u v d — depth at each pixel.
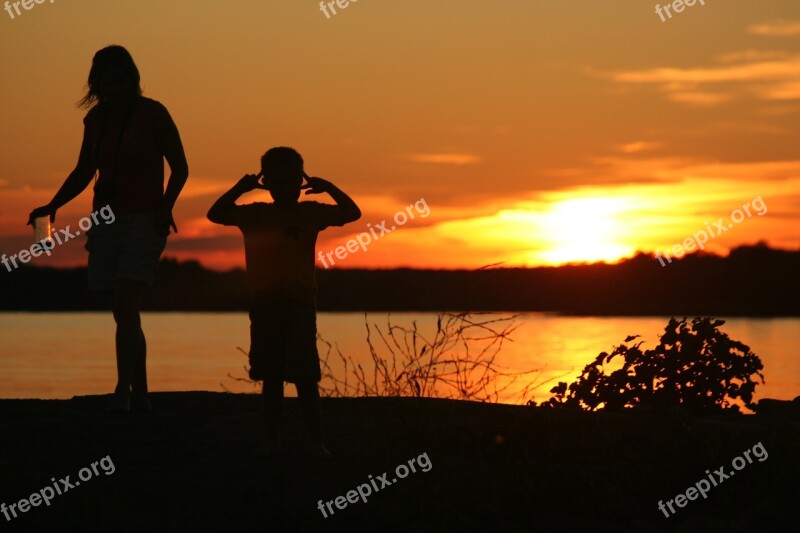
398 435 11.19
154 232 13.33
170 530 8.45
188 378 55.69
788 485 10.75
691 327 15.05
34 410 13.48
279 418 11.05
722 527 9.85
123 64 13.42
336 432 12.09
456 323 13.88
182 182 13.53
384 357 15.65
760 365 14.84
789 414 14.05
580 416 11.88
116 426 12.32
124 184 13.27
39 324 172.62
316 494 9.47
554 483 9.96
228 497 9.33
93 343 106.75
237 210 11.12
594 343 69.19
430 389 13.95
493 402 14.16
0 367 70.06
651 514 10.23
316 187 11.24
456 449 10.92
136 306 13.30
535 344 70.44
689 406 14.63
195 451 11.09
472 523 9.11
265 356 10.91
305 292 10.94
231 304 188.38
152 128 13.38
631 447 11.18
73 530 8.37
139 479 9.78
